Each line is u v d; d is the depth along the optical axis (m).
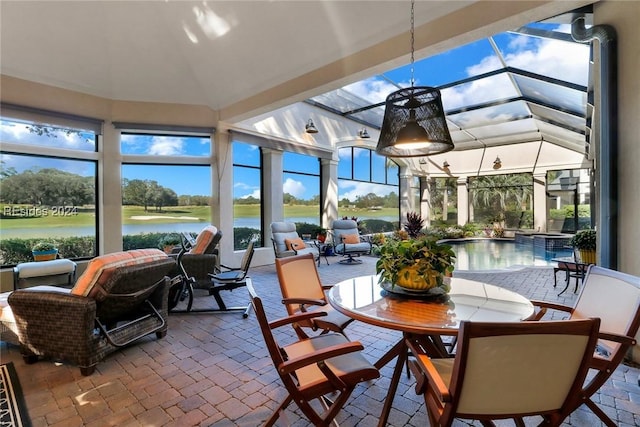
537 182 11.45
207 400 2.18
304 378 1.75
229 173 6.59
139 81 5.59
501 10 2.97
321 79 4.48
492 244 11.59
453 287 2.46
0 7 4.00
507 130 10.12
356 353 1.99
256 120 7.03
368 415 2.02
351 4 3.57
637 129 2.56
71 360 2.52
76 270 5.22
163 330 3.23
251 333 3.37
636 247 2.57
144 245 6.10
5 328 2.76
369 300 2.13
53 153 5.19
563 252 9.69
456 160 13.21
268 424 1.86
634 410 2.03
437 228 12.31
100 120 5.57
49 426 1.92
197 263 4.46
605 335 1.69
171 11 4.69
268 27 4.26
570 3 2.71
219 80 5.59
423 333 1.65
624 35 2.65
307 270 2.80
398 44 3.66
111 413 2.04
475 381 1.23
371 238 9.64
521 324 1.17
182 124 6.12
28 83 4.80
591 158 7.82
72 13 4.43
